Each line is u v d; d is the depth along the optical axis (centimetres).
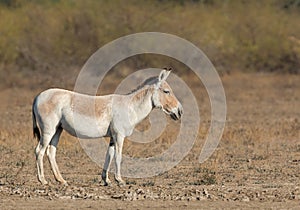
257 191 4428
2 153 5997
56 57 12875
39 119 4697
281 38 14588
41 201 4112
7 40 13025
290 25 15088
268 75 13838
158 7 14025
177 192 4400
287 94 11494
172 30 13588
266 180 4916
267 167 5462
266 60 14412
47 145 4703
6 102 10338
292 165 5556
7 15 13625
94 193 4378
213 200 4150
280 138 6944
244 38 14488
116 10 13625
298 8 16038
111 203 4059
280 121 8425
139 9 13812
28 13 13600
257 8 15275
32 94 11112
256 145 6550
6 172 5219
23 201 4112
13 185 4700
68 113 4697
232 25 14675
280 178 4997
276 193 4359
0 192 4369
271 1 15700
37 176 4869
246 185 4709
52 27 13312
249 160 5753
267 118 8800
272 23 14888
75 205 4006
